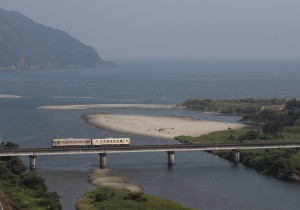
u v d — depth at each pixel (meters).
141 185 190.00
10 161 197.38
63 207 159.38
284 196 177.00
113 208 150.00
